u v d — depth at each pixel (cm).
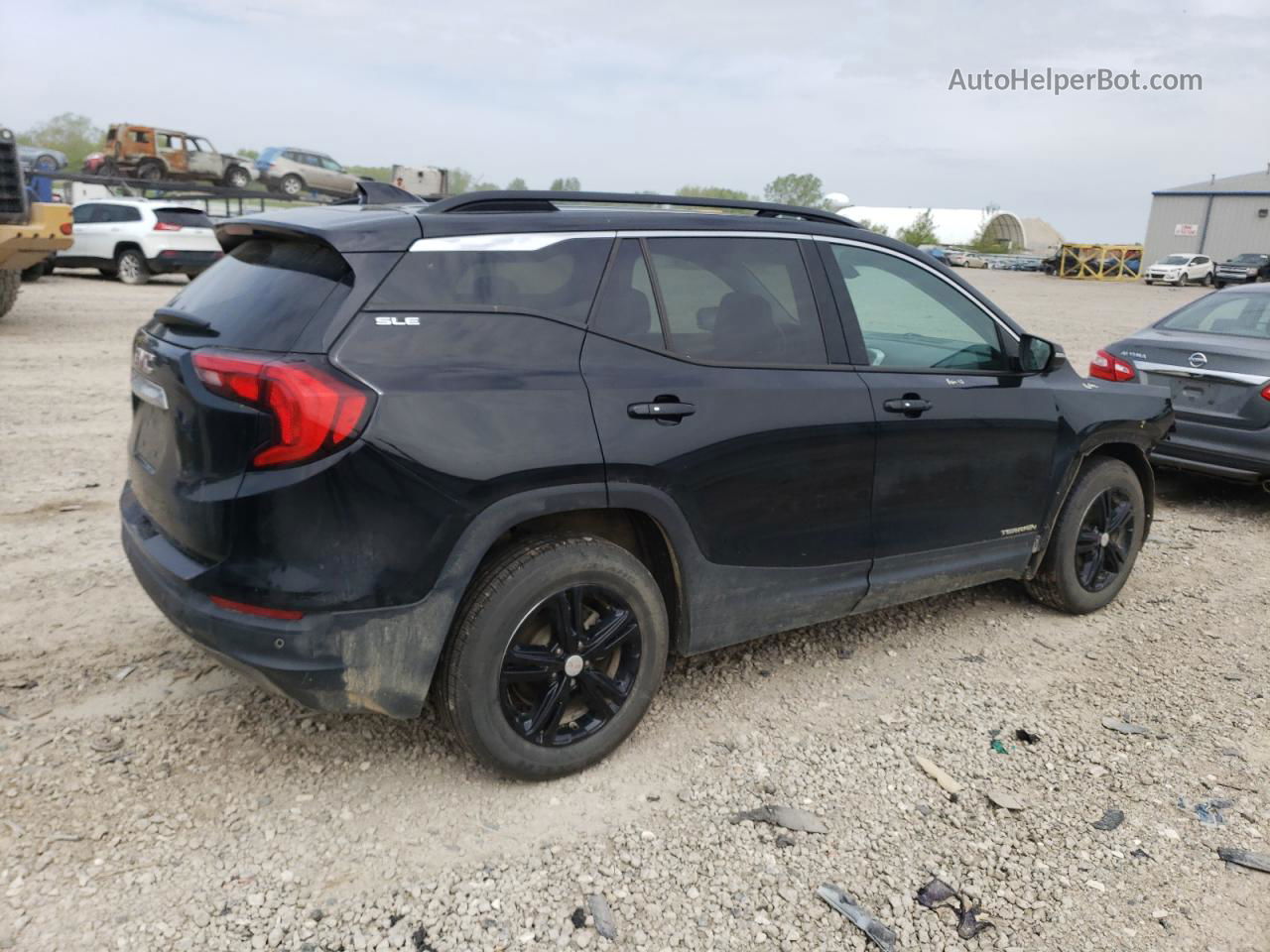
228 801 296
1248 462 636
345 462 261
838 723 363
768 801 313
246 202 3247
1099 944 257
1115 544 478
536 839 289
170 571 282
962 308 411
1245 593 520
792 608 362
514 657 298
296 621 267
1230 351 644
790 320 355
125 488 355
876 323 379
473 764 323
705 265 339
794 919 262
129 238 1892
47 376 949
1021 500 426
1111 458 471
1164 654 437
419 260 284
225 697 354
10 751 313
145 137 3038
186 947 239
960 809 313
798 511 350
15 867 262
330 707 280
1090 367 726
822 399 350
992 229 9119
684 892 270
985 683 401
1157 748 355
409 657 280
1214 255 6219
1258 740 363
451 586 281
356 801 300
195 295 310
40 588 442
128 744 322
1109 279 5644
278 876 266
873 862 286
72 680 361
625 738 330
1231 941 260
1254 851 297
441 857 278
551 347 300
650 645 325
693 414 319
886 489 374
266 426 258
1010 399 414
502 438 282
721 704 373
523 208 318
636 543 343
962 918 264
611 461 299
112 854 270
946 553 404
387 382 269
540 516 304
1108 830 305
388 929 250
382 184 347
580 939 250
